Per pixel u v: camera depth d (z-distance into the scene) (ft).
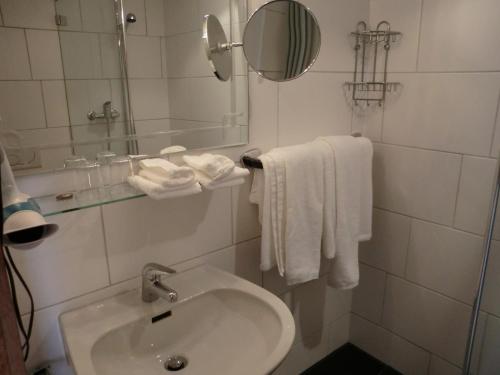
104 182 3.43
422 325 5.57
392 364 6.09
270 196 4.14
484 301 4.83
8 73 2.88
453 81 4.63
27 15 2.89
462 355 5.20
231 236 4.53
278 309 3.44
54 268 3.32
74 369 2.84
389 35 5.08
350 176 4.73
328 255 4.72
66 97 3.15
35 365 3.37
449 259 5.09
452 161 4.81
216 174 3.48
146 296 3.61
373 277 6.06
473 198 4.71
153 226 3.83
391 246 5.70
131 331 3.42
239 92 4.19
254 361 3.29
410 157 5.22
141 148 3.61
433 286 5.33
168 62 3.65
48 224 2.39
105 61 3.30
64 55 3.09
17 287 3.15
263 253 4.28
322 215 4.55
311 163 4.32
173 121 3.78
